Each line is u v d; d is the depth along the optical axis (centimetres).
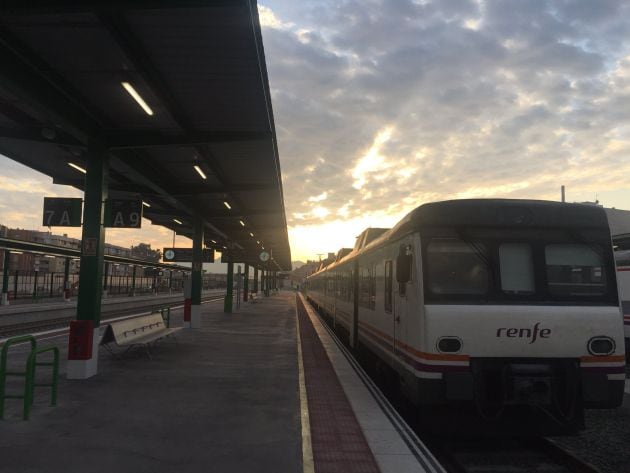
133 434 556
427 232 626
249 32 597
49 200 913
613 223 3350
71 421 600
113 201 947
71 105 813
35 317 2520
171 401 711
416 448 531
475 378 582
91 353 870
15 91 682
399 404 845
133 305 4081
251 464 474
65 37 602
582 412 598
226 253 3028
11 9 535
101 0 535
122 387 794
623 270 1455
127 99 789
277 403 711
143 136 948
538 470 542
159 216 2044
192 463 474
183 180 1416
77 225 913
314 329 1916
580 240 628
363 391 810
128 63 668
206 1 534
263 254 3008
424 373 589
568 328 592
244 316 2467
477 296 605
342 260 1666
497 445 635
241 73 711
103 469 453
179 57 665
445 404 588
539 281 612
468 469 545
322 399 753
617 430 693
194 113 874
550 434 604
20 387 780
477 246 620
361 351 1248
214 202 1788
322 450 521
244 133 980
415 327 619
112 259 4072
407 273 650
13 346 1238
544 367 584
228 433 568
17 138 924
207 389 794
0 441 523
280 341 1446
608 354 594
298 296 7362
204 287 10338
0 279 5328
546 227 629
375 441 552
